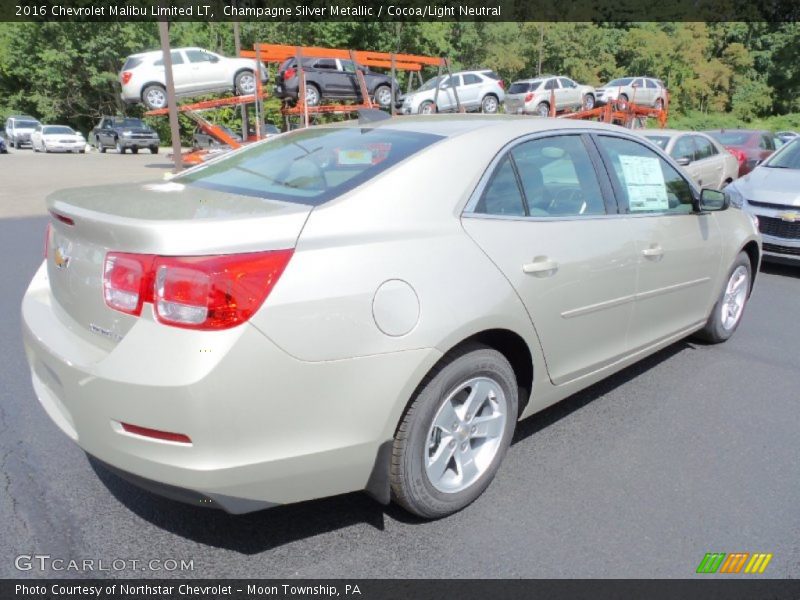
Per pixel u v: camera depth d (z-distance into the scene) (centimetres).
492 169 298
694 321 451
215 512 286
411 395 250
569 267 313
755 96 5569
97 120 4656
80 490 300
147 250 217
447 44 3931
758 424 380
